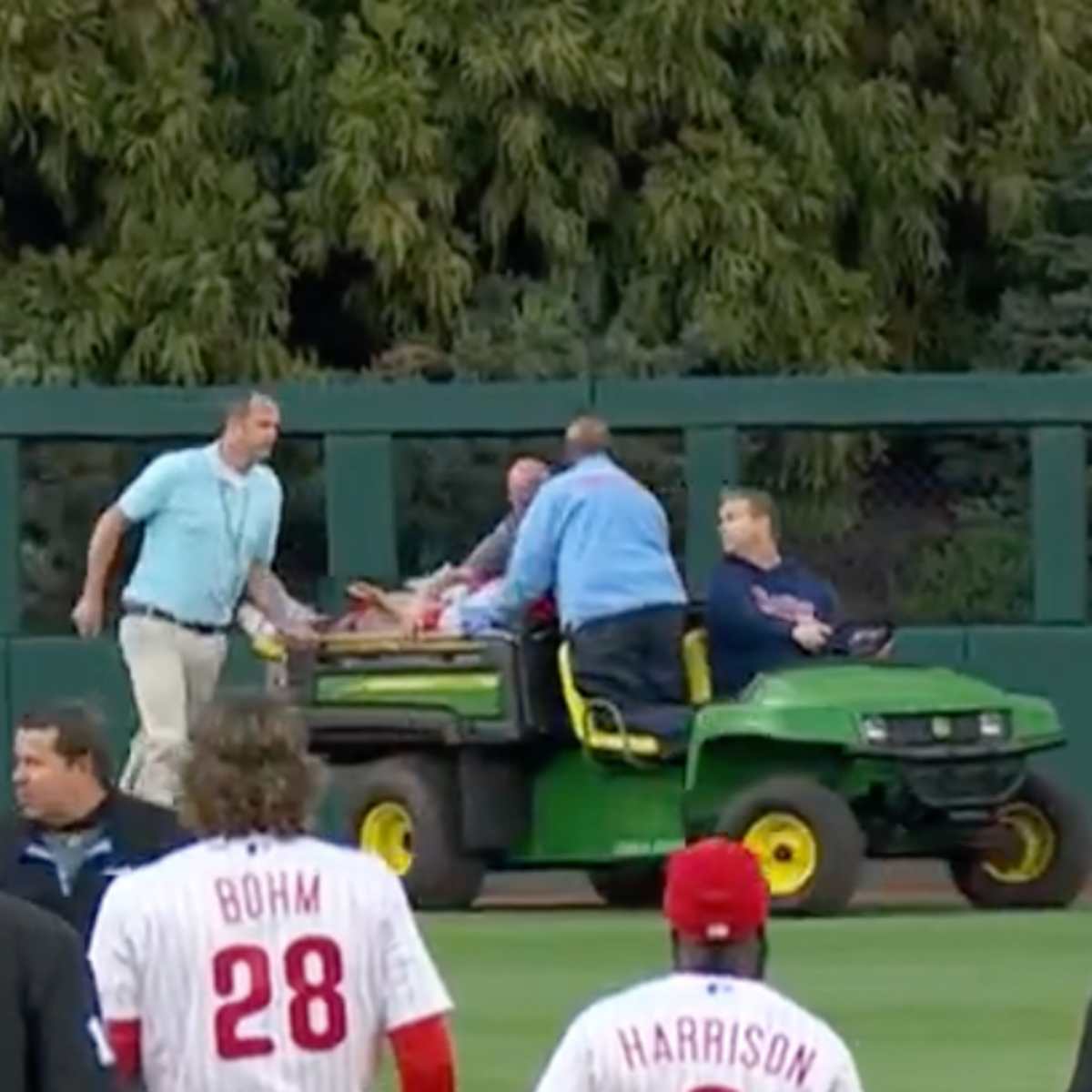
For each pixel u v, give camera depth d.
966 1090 48.78
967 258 97.69
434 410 83.06
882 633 72.81
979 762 68.38
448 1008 29.52
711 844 27.84
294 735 29.45
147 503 68.19
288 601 71.25
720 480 82.38
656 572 69.19
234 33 94.50
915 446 83.25
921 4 95.75
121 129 92.12
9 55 91.56
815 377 84.44
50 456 84.19
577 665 68.81
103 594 70.25
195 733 29.91
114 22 92.81
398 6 92.88
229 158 93.62
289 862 29.17
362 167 91.50
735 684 69.56
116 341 91.44
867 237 94.44
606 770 69.38
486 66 92.00
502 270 94.25
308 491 83.88
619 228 93.38
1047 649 81.88
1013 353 95.00
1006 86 95.75
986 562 82.69
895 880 77.75
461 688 70.12
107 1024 28.94
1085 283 95.62
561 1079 26.89
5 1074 27.22
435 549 83.25
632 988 29.31
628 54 92.31
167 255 91.44
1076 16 95.94
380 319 93.50
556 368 90.19
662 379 84.06
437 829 70.62
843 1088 26.84
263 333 92.06
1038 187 95.62
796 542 83.31
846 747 67.25
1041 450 81.94
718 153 92.44
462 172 93.12
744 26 93.25
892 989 58.53
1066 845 70.25
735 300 91.44
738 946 27.14
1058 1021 55.06
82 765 37.56
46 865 37.50
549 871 74.19
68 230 94.31
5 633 83.62
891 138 94.12
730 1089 26.70
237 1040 28.84
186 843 34.38
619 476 69.81
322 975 29.00
